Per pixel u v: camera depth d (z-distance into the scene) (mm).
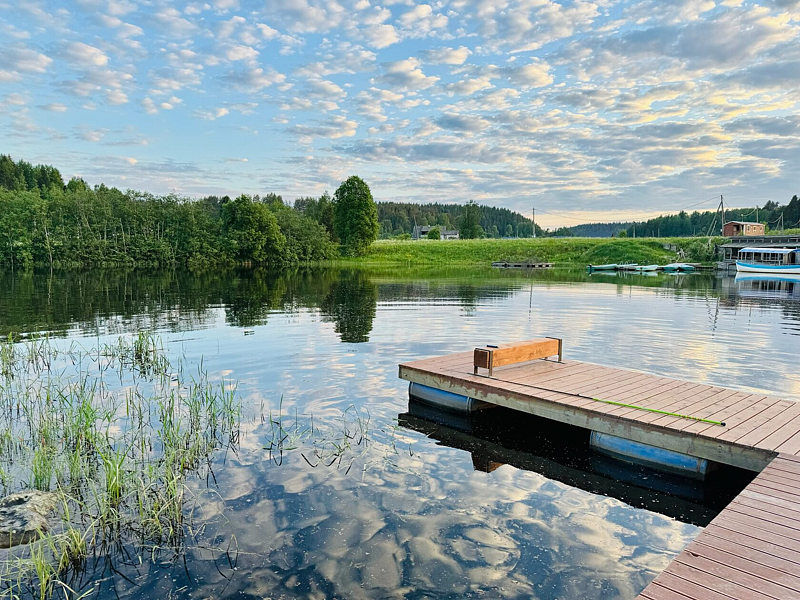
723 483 6359
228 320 18172
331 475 6242
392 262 75688
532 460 6957
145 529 5047
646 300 25344
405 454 6977
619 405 7383
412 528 5113
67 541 4664
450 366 9656
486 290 30969
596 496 5938
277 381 10281
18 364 11406
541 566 4535
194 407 8289
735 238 66125
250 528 5078
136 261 62250
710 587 3586
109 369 11055
